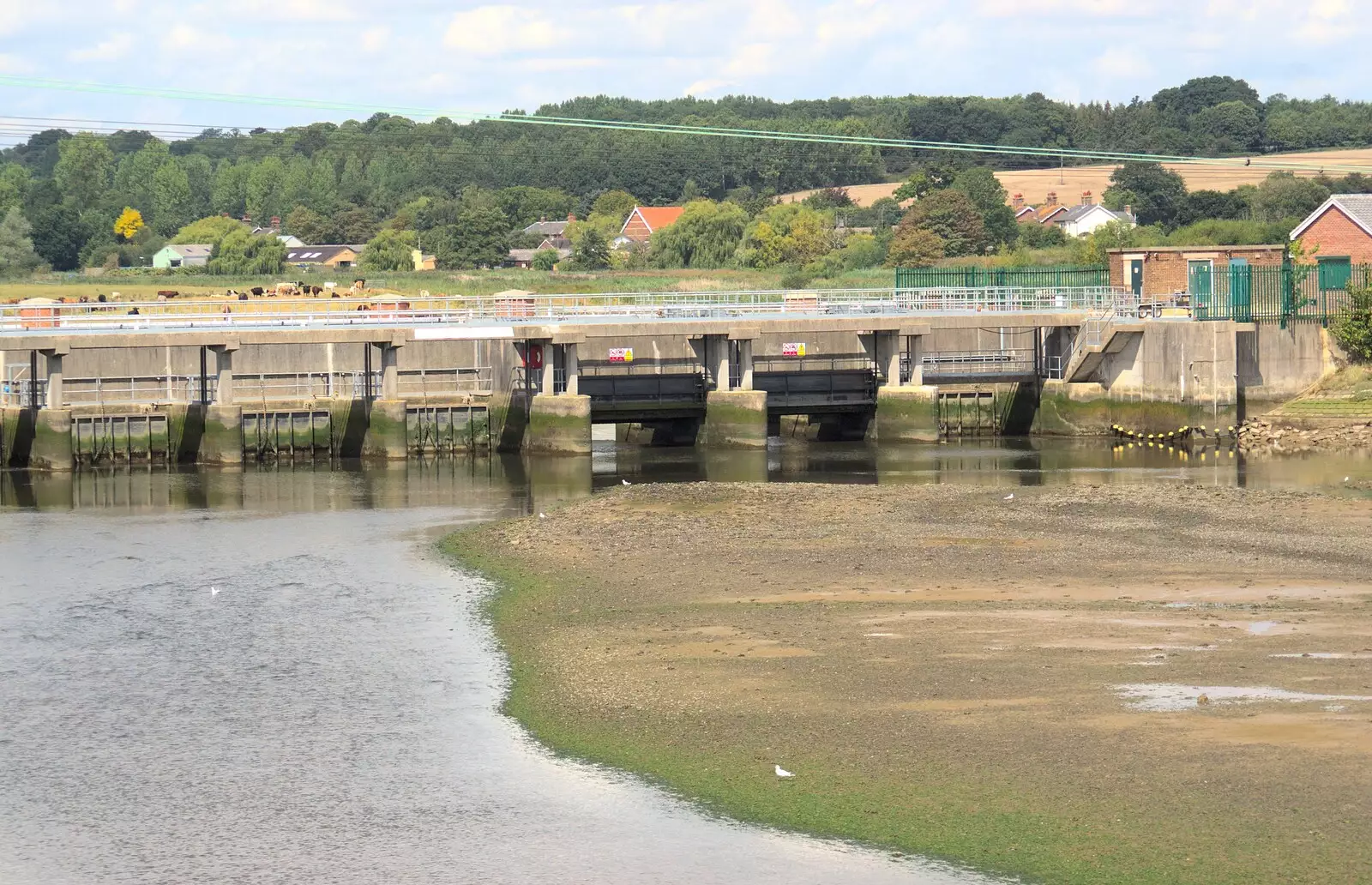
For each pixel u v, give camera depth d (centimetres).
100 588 5941
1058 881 3006
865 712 3969
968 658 4416
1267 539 6297
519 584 5875
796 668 4406
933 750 3659
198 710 4312
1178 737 3638
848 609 5147
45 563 6475
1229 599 5153
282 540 6962
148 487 8694
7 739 4081
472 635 5106
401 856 3309
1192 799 3284
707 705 4125
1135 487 7894
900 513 7150
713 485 8150
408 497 8281
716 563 6078
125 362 10188
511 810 3522
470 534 6975
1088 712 3856
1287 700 3875
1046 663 4325
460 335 9988
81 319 9919
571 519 7206
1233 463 9250
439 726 4125
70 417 9288
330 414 10169
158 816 3556
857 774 3569
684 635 4875
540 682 4488
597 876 3175
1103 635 4634
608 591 5650
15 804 3638
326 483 8869
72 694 4484
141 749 3997
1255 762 3453
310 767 3841
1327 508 7062
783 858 3197
